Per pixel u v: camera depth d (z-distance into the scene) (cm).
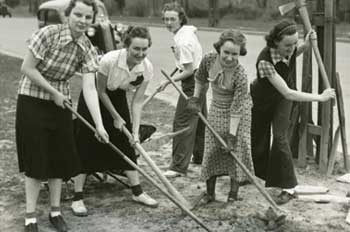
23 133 459
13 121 904
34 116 457
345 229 480
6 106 1044
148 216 508
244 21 3597
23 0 6644
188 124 613
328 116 632
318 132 643
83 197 559
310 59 655
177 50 608
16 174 630
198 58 611
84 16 446
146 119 927
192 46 603
